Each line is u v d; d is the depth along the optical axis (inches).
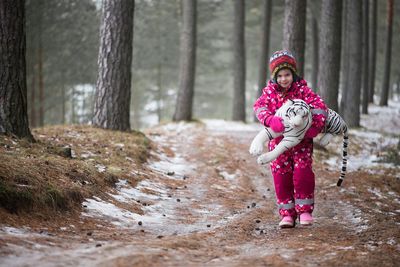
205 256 158.6
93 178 261.7
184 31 780.6
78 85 1112.8
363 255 164.1
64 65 1014.4
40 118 917.2
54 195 208.4
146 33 1224.2
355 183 369.1
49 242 158.9
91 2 985.5
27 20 887.1
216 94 1743.4
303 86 206.5
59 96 1128.2
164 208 258.7
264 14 930.1
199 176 366.9
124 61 435.8
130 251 150.2
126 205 247.0
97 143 367.9
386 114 1077.1
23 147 281.3
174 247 167.0
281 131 197.5
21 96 299.7
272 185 362.9
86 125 440.5
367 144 590.6
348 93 777.6
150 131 598.2
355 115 770.2
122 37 433.4
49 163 252.8
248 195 323.0
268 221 237.0
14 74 295.1
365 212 269.9
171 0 1225.4
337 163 464.4
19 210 189.6
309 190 206.8
